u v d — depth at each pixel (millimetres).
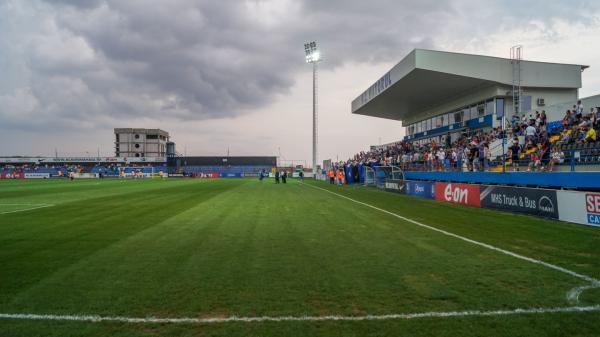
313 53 48219
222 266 6133
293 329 3770
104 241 8227
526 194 12789
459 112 34875
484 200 15102
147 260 6543
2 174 72312
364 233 9203
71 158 84812
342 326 3836
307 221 11227
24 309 4324
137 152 95438
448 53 26953
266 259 6598
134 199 19141
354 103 47094
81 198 19938
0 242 8141
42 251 7262
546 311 4234
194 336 3645
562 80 28656
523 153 19906
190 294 4797
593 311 4238
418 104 40469
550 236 8797
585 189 14531
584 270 5898
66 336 3658
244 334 3672
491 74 27703
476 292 4859
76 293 4855
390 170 31406
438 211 13883
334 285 5141
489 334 3666
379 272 5766
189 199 19078
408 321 3957
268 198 19734
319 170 56344
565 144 18344
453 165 25422
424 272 5766
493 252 7137
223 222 11008
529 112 25000
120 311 4254
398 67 29672
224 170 80125
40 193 24172
